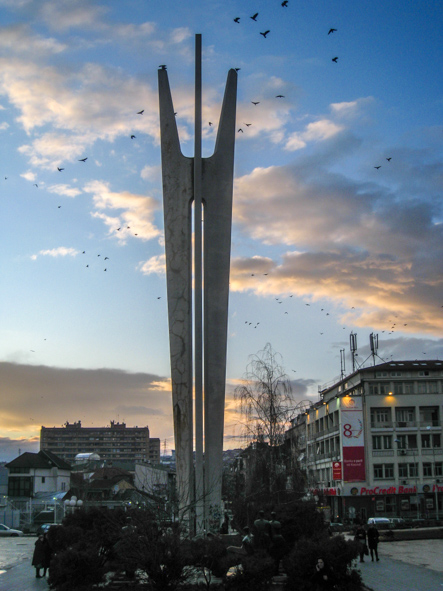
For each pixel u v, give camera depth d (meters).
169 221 35.00
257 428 35.75
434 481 67.00
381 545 38.75
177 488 28.67
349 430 68.00
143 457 184.62
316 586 16.50
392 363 72.75
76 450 186.25
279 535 20.83
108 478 74.06
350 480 66.94
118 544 19.19
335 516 69.00
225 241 34.81
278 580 20.14
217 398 33.09
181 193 35.22
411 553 33.34
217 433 32.75
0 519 65.94
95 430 187.25
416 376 70.19
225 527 32.66
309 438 84.94
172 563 16.97
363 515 66.12
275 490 33.56
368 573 24.66
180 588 17.77
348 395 69.38
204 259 34.84
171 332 33.84
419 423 68.38
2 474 86.06
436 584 21.59
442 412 68.81
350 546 17.62
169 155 35.59
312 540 18.61
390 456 67.62
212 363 33.38
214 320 33.84
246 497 32.62
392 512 66.44
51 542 24.03
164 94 36.25
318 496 43.09
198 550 18.20
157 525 18.17
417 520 57.03
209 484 32.09
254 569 16.95
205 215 35.16
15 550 39.06
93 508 26.28
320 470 79.12
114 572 22.20
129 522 19.42
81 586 18.97
